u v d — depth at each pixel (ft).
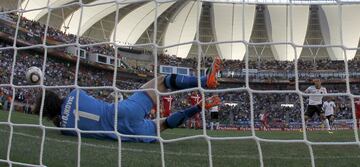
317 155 19.60
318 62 152.15
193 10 154.61
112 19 152.05
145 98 20.66
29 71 33.22
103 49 141.28
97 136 22.26
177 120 21.68
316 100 46.16
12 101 14.26
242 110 114.21
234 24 158.51
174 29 161.58
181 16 156.76
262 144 25.48
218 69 20.58
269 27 158.40
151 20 155.02
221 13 155.12
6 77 87.71
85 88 12.94
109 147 19.10
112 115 19.85
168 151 19.35
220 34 162.30
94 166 13.55
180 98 92.12
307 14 151.33
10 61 98.22
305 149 22.54
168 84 20.48
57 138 21.57
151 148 19.94
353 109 11.44
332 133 50.55
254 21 159.43
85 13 140.36
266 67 150.71
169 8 152.25
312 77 145.38
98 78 130.41
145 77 138.00
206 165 15.16
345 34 156.66
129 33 156.46
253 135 11.16
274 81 144.66
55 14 137.90
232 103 125.70
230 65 154.40
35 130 24.98
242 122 106.63
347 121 96.43
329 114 53.16
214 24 159.22
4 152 15.15
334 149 22.49
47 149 16.92
